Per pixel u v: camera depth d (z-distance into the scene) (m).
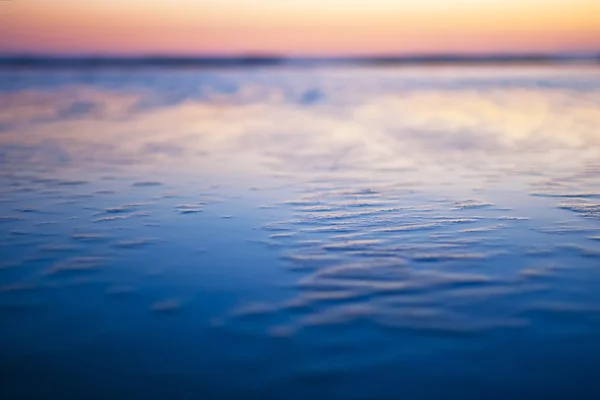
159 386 2.12
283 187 5.25
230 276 3.12
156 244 3.65
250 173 5.90
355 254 3.44
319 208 4.50
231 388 2.10
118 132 9.01
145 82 22.38
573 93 15.49
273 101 14.34
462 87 18.81
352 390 2.08
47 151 7.24
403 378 2.15
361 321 2.58
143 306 2.77
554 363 2.23
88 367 2.25
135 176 5.76
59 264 3.30
